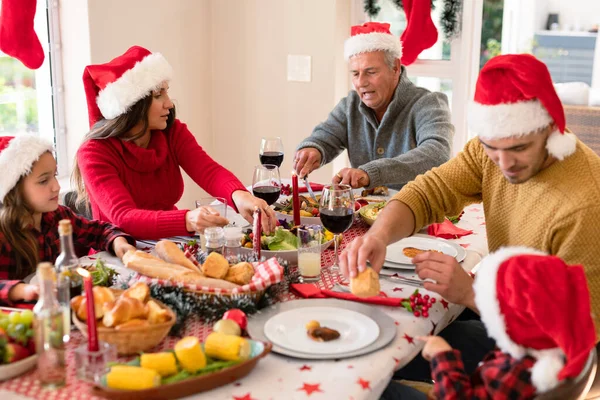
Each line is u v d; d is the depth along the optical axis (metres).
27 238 1.82
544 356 1.19
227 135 4.06
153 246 2.03
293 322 1.48
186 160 2.54
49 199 1.84
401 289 1.69
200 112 3.96
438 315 1.58
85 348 1.23
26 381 1.25
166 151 2.44
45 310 1.21
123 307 1.32
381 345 1.38
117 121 2.27
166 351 1.30
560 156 1.53
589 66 3.55
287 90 3.84
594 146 3.36
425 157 2.52
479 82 1.54
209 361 1.27
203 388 1.21
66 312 1.34
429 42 3.20
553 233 1.58
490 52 3.74
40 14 3.17
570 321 1.15
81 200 2.45
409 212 1.88
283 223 2.04
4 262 1.81
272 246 1.85
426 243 2.00
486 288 1.24
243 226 2.12
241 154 4.06
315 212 2.20
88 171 2.20
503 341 1.22
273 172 2.22
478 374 1.27
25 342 1.30
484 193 1.86
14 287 1.52
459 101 3.81
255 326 1.46
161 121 2.37
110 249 1.92
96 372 1.22
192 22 3.79
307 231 1.73
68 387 1.23
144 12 3.46
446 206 1.93
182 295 1.48
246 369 1.26
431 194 1.92
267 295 1.55
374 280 1.52
